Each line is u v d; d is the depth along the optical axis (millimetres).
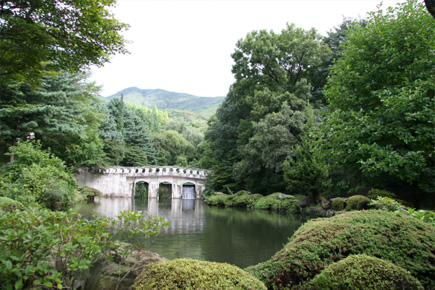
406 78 7945
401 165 7227
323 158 9914
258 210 18578
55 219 3148
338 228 3729
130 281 3158
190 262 2723
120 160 37375
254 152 21266
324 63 25266
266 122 20312
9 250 2518
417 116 7051
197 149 51000
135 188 36938
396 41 8750
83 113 21250
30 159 13742
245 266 5648
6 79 7695
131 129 43250
